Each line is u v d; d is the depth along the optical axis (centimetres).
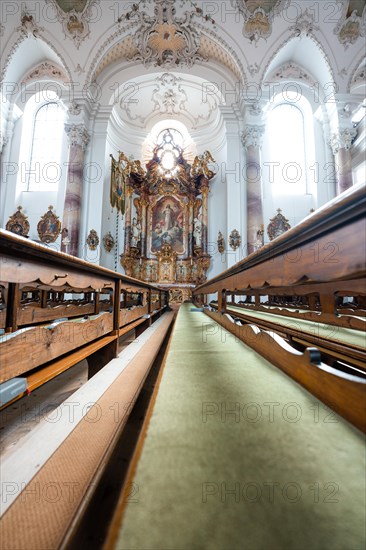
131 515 48
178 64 1213
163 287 1195
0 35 1075
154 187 1291
